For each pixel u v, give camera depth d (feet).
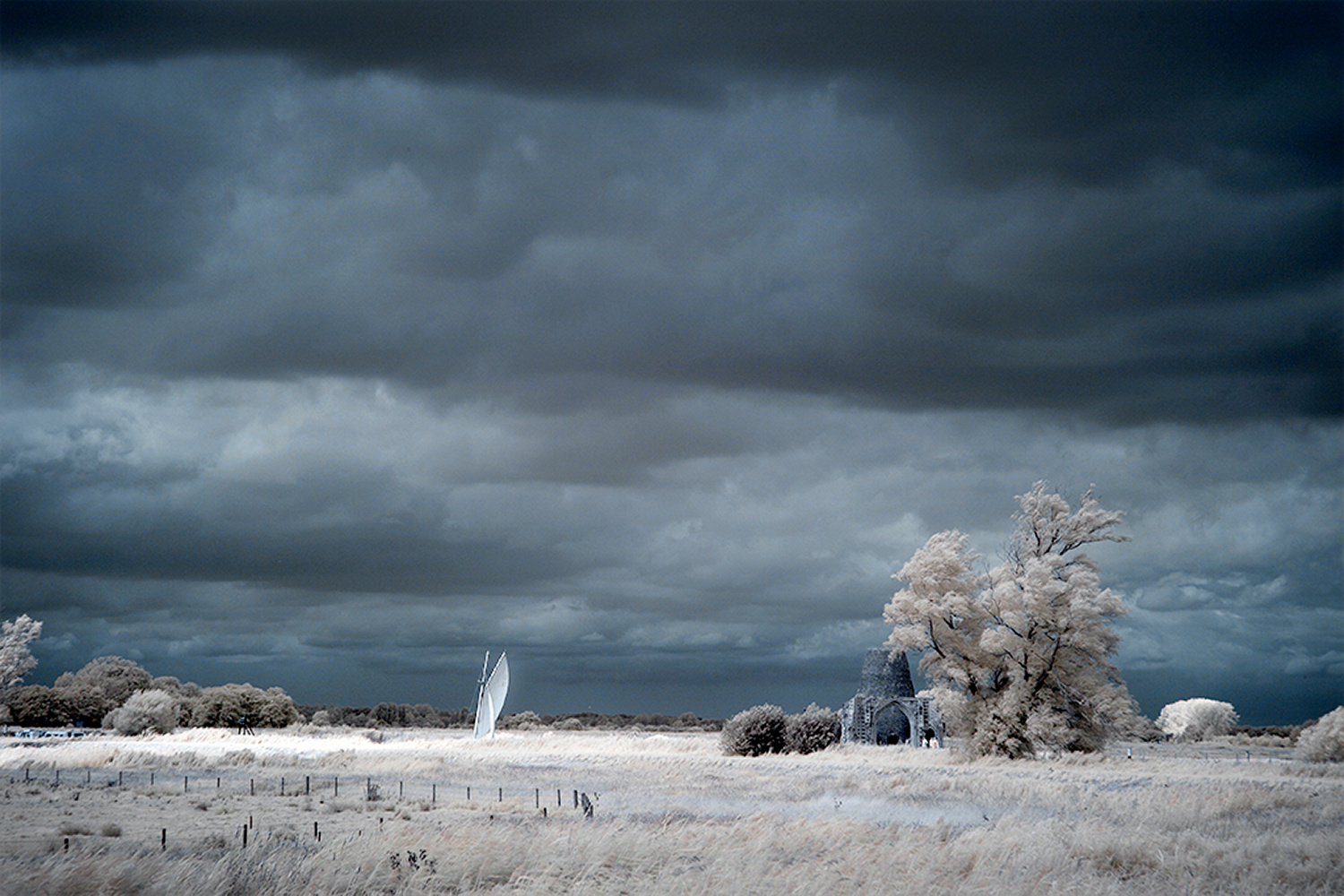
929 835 97.96
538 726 634.43
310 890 71.82
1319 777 209.15
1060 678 256.32
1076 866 83.20
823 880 72.33
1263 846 92.48
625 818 123.24
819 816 117.91
